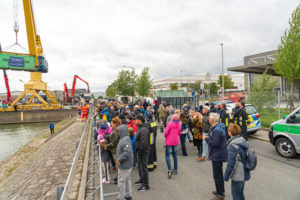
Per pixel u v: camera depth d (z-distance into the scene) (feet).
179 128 17.90
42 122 158.30
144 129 15.57
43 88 168.25
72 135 59.72
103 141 17.51
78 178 19.15
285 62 50.90
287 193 14.02
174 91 102.32
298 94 39.81
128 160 13.21
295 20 49.32
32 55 153.99
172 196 14.39
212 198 13.84
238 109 24.77
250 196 13.80
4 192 27.89
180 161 21.95
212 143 12.90
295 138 20.66
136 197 14.48
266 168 18.85
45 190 20.01
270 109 40.37
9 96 196.54
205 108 21.31
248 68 104.42
